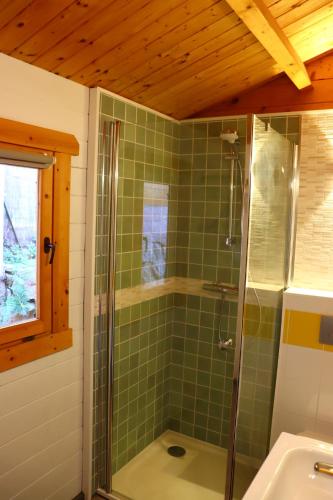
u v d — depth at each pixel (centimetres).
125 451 248
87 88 200
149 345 259
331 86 225
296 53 195
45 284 186
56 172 184
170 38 173
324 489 158
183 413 282
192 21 164
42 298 185
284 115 236
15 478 181
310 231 234
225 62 204
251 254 191
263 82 236
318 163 230
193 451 270
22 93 168
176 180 266
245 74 221
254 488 142
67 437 209
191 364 276
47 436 196
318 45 210
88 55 174
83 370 215
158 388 272
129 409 247
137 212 235
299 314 221
